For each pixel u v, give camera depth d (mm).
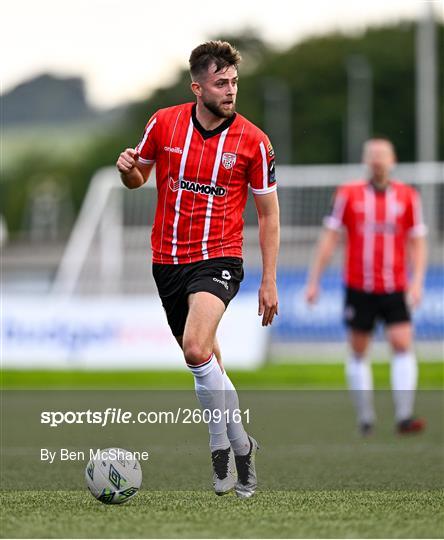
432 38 94312
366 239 41875
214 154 24109
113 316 69125
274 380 66188
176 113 24516
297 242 78000
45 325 69625
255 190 24484
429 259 75875
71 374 67375
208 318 23547
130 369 68438
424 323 70062
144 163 24891
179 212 24406
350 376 41906
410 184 77250
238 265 24594
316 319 72250
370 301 41844
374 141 42312
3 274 150500
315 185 78562
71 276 79062
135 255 79312
